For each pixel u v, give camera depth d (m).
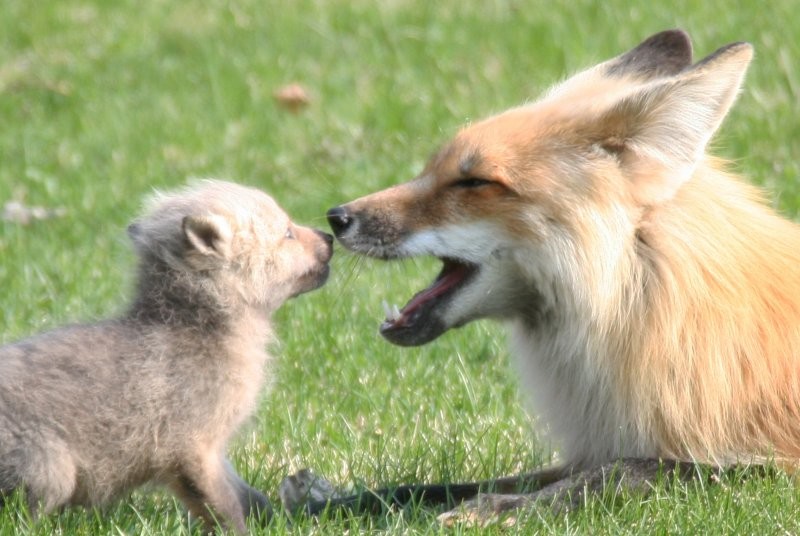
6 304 15.11
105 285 15.59
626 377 9.84
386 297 15.48
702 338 9.65
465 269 10.44
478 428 11.88
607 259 9.73
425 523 9.23
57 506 8.93
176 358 9.08
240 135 22.67
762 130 19.52
